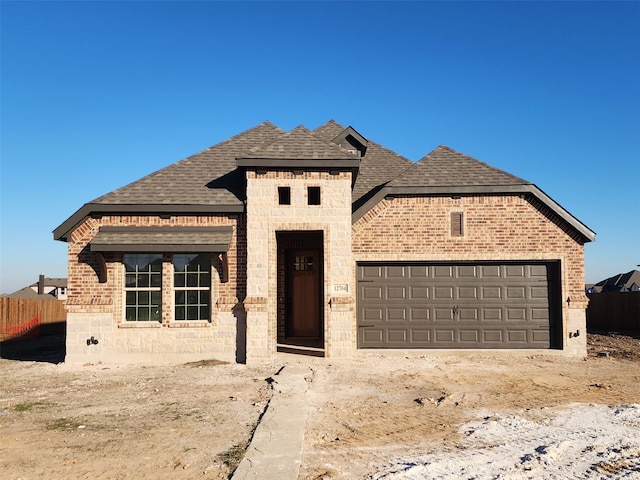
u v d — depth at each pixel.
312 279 17.66
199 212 14.98
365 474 6.12
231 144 17.78
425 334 15.61
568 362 14.38
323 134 20.12
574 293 15.45
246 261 14.81
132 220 14.92
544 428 7.98
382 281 15.74
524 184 15.49
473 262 15.67
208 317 14.81
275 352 14.75
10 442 7.51
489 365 13.82
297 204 14.70
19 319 25.12
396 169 18.88
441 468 6.29
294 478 5.94
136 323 14.52
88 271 14.60
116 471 6.33
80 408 9.54
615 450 6.95
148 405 9.69
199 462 6.61
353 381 11.71
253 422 8.45
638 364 14.23
